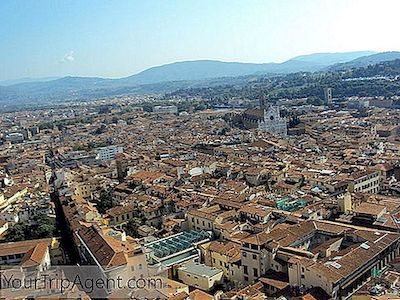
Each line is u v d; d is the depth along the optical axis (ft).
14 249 622.13
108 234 615.16
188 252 609.42
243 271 549.95
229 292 492.54
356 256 488.02
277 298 442.91
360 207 642.63
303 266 469.98
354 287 463.01
